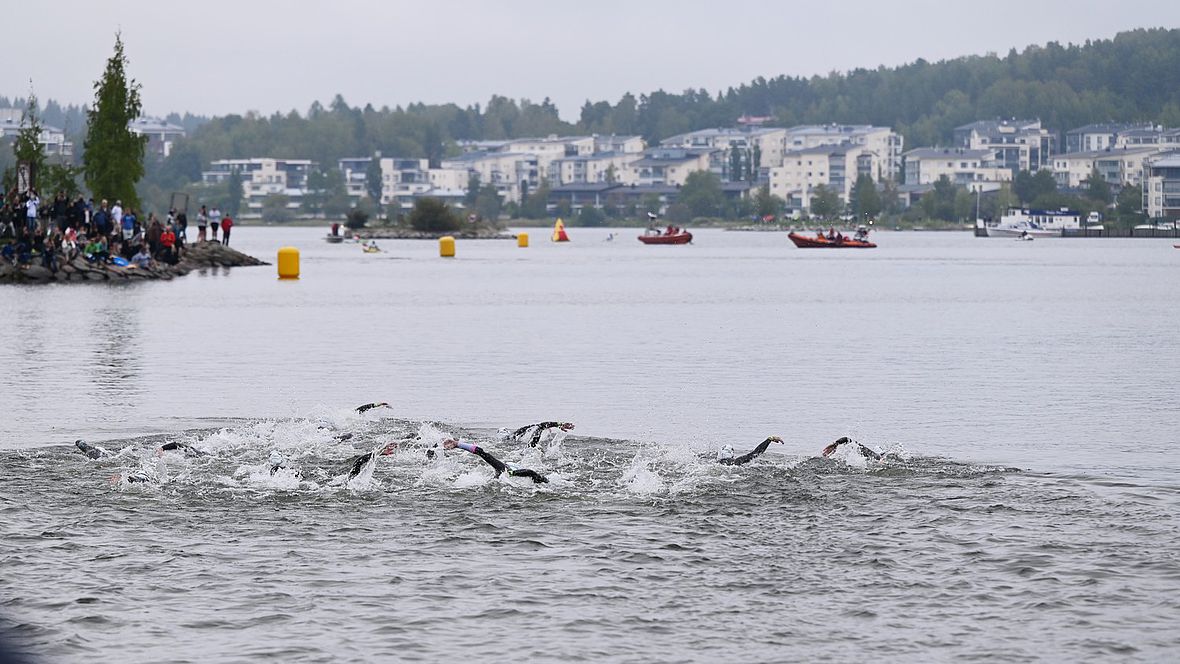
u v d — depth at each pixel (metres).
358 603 35.69
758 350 99.44
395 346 99.94
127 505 45.19
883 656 32.28
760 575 38.06
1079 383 80.06
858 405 70.56
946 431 62.34
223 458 52.50
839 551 40.34
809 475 50.44
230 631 33.69
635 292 174.50
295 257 196.12
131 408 67.62
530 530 42.50
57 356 90.81
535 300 155.88
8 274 164.00
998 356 95.94
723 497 46.88
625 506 45.62
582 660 32.00
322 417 62.34
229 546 40.59
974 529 42.72
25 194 167.75
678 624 34.28
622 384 78.56
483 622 34.38
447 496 46.72
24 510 44.34
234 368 85.00
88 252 175.25
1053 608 35.44
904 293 177.00
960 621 34.53
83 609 35.00
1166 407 70.06
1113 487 48.88
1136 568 38.69
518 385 77.81
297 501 45.91
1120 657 32.28
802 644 33.00
